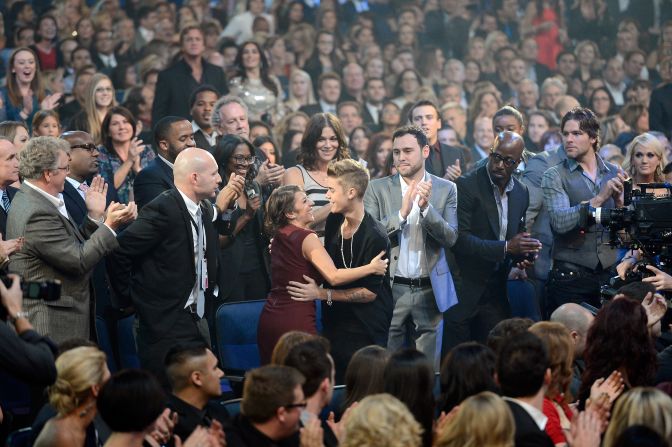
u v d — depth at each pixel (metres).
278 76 36.44
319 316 20.36
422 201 19.75
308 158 21.94
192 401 14.28
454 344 21.17
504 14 39.94
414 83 36.53
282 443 12.70
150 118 30.66
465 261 21.12
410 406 13.26
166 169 20.83
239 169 21.19
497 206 21.31
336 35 38.16
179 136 20.77
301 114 31.38
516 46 39.62
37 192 16.86
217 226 19.48
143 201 20.64
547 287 22.42
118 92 33.81
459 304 21.05
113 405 12.15
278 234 18.25
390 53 38.34
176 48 34.88
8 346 12.30
